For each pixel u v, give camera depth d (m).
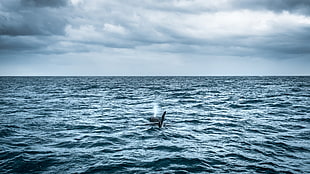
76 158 9.48
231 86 74.06
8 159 9.29
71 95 43.03
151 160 9.30
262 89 57.09
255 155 9.86
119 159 9.40
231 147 11.00
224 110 23.48
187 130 14.55
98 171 8.21
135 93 48.19
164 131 14.24
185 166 8.69
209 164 8.89
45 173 8.04
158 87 72.38
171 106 27.02
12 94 44.38
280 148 10.79
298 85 77.19
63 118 18.97
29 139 12.30
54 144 11.45
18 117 19.19
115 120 18.16
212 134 13.52
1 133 13.35
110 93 48.28
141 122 17.23
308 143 11.53
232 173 8.05
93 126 15.79
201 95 41.62
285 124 16.17
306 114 20.45
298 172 8.13
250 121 17.39
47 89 61.41
